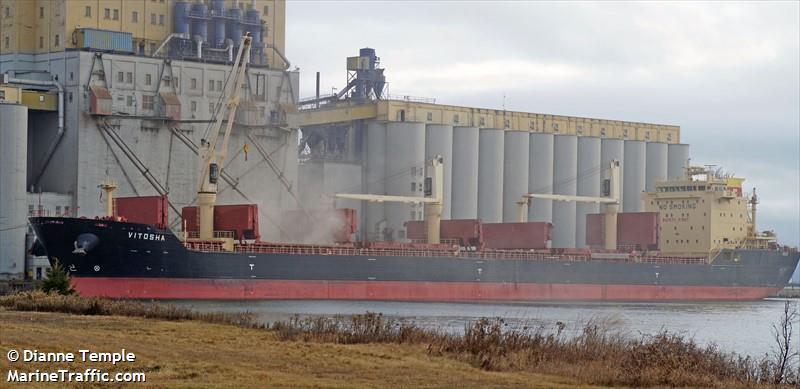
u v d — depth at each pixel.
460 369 195.12
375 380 178.12
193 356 193.88
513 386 179.25
